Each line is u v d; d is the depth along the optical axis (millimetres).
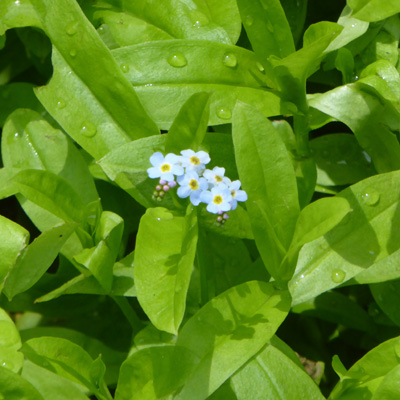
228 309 540
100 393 542
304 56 547
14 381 524
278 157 543
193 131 539
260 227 542
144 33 587
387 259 562
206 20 584
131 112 565
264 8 559
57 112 568
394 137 568
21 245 552
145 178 558
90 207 555
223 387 536
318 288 551
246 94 571
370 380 540
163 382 532
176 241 538
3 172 579
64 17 563
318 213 529
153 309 523
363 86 567
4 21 574
